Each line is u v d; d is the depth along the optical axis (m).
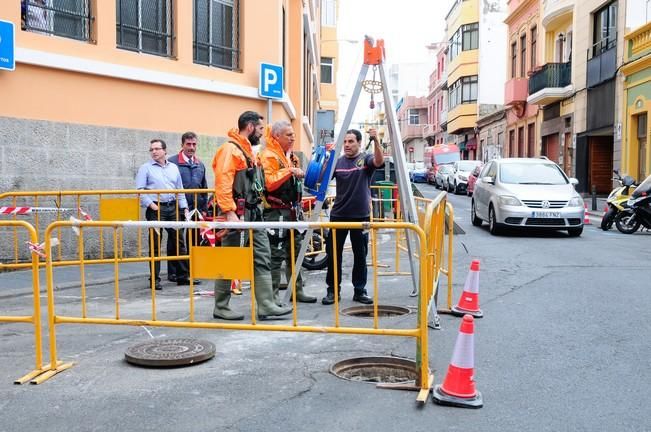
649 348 5.57
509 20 39.41
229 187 6.29
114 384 4.68
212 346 5.45
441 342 5.77
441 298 7.74
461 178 32.38
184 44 12.08
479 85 48.38
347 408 4.21
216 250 5.07
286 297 7.38
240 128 6.56
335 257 4.93
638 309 7.01
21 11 9.69
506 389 4.57
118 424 3.98
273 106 13.98
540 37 33.31
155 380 4.76
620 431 3.85
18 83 9.55
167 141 11.69
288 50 17.98
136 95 11.19
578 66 27.30
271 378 4.79
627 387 4.60
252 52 13.50
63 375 4.89
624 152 22.77
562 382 4.71
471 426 3.93
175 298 7.84
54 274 9.26
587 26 26.25
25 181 9.70
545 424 3.95
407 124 81.56
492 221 14.59
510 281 8.73
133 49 11.37
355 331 4.71
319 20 35.09
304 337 5.93
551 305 7.24
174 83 11.70
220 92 12.62
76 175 10.31
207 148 12.45
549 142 32.09
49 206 9.90
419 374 4.50
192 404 4.29
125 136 10.99
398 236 9.84
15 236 9.27
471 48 50.22
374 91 7.46
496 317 6.71
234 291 8.01
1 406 4.29
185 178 9.16
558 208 13.91
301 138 18.89
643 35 21.31
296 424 3.96
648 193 14.69
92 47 10.52
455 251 11.77
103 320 5.07
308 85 23.67
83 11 10.56
